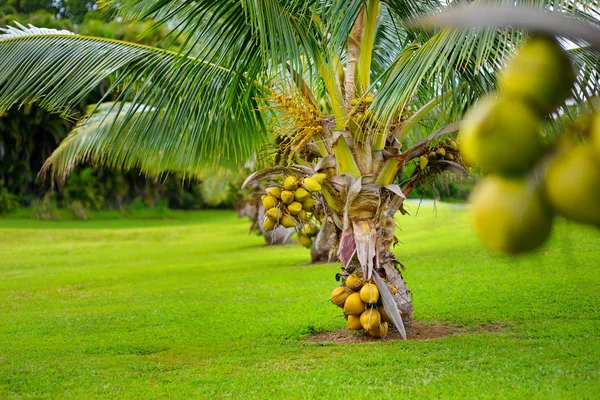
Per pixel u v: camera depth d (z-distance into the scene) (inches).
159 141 328.8
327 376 238.5
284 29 253.0
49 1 1806.1
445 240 798.5
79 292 561.3
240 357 284.7
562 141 33.5
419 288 445.7
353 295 302.2
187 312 414.0
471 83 288.5
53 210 2023.9
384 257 306.7
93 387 240.4
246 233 1395.2
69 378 258.2
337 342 310.7
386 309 293.7
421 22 32.5
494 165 33.6
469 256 595.5
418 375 234.4
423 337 308.2
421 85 338.6
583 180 31.4
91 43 317.1
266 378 241.6
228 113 328.8
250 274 619.2
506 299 378.9
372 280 300.0
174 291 525.0
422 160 296.7
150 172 408.5
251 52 273.9
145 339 336.2
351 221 296.5
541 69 34.5
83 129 436.8
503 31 176.9
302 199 282.8
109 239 1380.4
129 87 312.7
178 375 257.8
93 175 2155.5
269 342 315.3
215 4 252.7
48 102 305.7
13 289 602.5
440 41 207.9
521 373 225.9
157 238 1382.9
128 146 343.3
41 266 858.1
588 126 33.4
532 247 33.3
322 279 540.4
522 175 33.5
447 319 343.0
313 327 341.7
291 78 299.6
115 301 488.4
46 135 1942.7
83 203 2124.8
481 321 331.3
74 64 308.8
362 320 299.3
